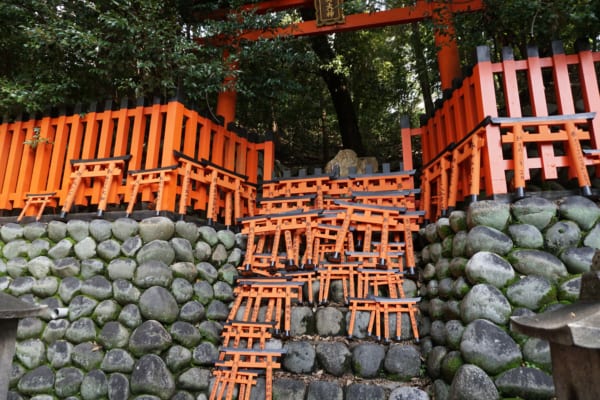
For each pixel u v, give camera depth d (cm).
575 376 123
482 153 359
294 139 1045
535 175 415
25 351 352
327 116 1058
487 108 345
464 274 321
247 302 404
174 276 380
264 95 638
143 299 355
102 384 331
